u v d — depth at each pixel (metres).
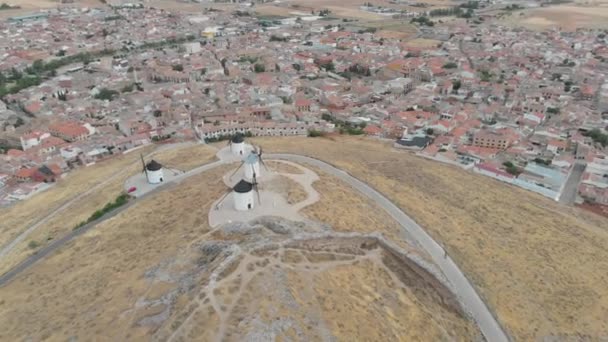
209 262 72.25
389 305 69.44
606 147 176.62
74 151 170.25
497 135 175.38
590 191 138.62
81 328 62.97
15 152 173.62
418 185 128.38
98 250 90.56
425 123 197.62
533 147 172.75
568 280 90.44
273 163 126.06
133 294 68.88
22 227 115.31
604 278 92.31
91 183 139.75
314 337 57.50
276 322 57.72
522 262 94.56
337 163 139.50
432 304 74.06
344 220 93.12
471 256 93.56
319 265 73.12
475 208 117.62
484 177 147.00
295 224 86.94
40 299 76.62
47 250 98.69
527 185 142.12
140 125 194.50
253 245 72.88
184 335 55.34
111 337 59.06
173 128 192.62
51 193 139.00
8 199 138.38
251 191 94.44
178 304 62.09
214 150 157.62
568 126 194.12
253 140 173.38
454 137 179.00
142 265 77.88
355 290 69.75
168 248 81.94
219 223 88.94
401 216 106.81
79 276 81.00
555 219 117.00
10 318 72.56
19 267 93.69
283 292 63.09
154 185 124.12
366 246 81.50
